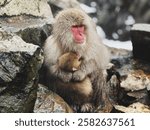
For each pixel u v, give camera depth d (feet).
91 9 56.18
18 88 22.95
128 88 27.96
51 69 25.21
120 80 28.68
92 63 25.39
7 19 27.91
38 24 27.37
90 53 25.34
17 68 22.79
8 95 22.85
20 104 22.90
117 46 36.29
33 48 23.22
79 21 25.17
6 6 28.07
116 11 58.23
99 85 25.76
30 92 23.26
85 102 25.46
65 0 34.17
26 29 26.58
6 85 22.79
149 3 56.75
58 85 25.21
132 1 57.11
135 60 30.53
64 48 25.25
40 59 23.59
